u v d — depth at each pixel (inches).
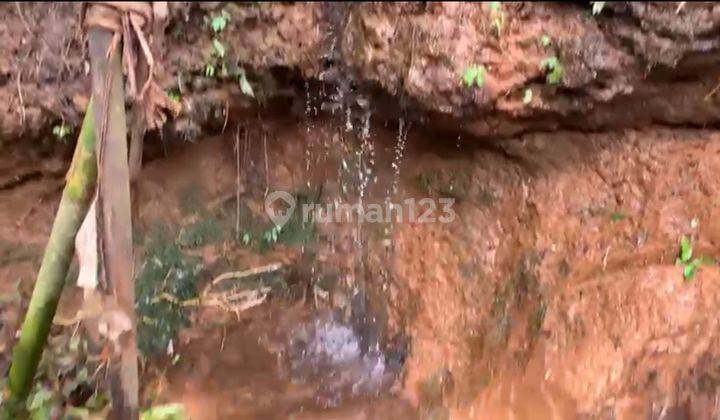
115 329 64.4
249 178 133.0
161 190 129.5
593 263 126.2
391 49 110.3
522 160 128.3
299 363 135.6
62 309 115.2
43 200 125.1
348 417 131.4
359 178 133.9
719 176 124.1
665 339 121.4
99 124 62.8
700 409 119.2
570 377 122.7
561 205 127.6
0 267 123.3
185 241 131.6
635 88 113.3
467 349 132.3
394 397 133.5
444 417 129.3
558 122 120.3
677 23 103.7
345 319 139.1
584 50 108.3
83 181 66.6
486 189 131.7
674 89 114.8
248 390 131.6
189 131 120.2
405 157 131.8
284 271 137.4
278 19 112.3
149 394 124.1
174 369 129.2
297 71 115.9
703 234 125.0
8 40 109.1
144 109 70.8
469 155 130.3
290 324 136.9
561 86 111.3
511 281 130.3
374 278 139.3
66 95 110.9
